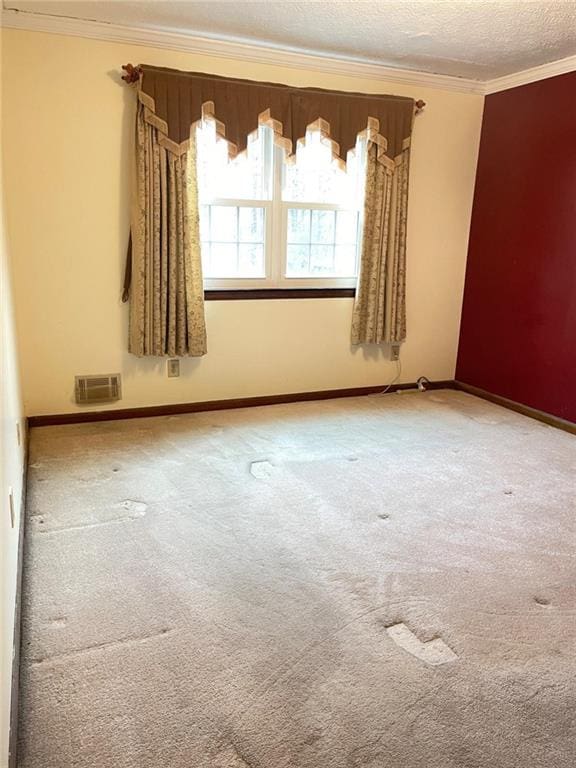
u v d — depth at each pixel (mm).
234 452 3350
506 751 1483
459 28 3201
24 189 3354
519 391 4309
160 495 2797
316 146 4043
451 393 4766
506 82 4184
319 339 4344
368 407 4297
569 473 3186
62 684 1648
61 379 3678
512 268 4289
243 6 2975
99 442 3441
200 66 3570
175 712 1565
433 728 1544
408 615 1988
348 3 2891
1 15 2852
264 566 2244
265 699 1618
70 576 2146
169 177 3516
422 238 4516
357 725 1543
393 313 4406
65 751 1444
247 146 3699
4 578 1562
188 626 1900
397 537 2482
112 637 1842
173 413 3998
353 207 4254
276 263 4094
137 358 3826
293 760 1436
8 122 3248
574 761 1461
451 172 4480
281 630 1895
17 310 3430
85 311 3639
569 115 3752
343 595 2082
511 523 2627
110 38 3334
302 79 3842
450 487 2977
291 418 3982
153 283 3607
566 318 3887
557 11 2920
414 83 4160
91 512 2617
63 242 3502
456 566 2285
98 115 3418
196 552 2326
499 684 1702
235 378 4145
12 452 2242
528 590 2150
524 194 4141
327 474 3086
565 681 1724
